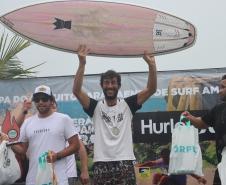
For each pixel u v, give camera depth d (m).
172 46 4.84
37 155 4.06
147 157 6.71
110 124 4.02
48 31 4.89
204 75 6.75
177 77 6.79
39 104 4.14
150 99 6.79
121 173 3.91
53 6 4.93
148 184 6.65
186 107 6.74
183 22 4.89
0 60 7.95
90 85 6.87
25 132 4.19
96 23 4.84
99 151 4.00
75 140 4.17
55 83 6.98
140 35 4.84
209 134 6.59
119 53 4.79
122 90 6.85
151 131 6.74
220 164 4.35
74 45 4.82
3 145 4.23
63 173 4.08
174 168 4.93
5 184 4.30
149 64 4.20
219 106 4.55
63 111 6.91
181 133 4.96
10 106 7.02
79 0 4.91
